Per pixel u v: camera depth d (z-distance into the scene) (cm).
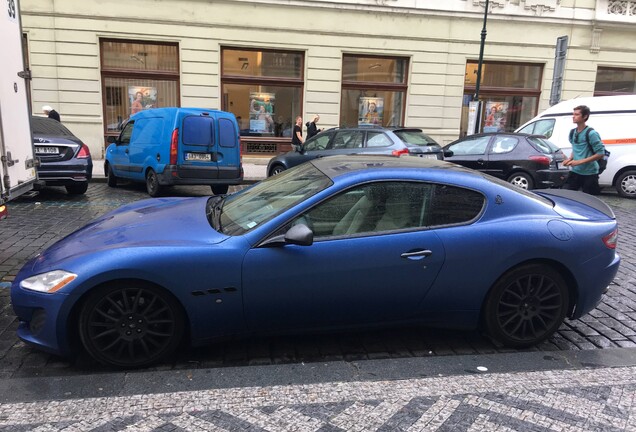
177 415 266
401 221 344
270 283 323
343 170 364
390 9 1591
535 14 1675
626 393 295
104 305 315
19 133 476
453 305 350
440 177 354
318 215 334
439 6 1616
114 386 300
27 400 283
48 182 882
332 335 387
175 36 1499
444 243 339
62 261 320
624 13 1714
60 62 1447
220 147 967
